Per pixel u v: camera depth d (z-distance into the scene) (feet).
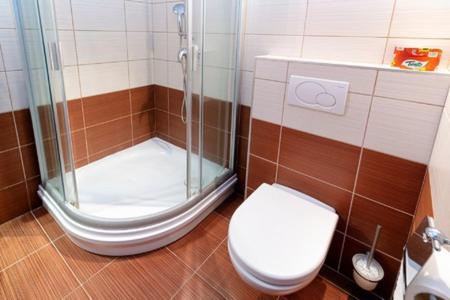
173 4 6.35
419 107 3.47
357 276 4.31
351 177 4.29
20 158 5.49
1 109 4.99
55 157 5.07
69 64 5.81
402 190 3.87
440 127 3.24
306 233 3.75
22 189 5.68
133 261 4.90
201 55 4.78
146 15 6.89
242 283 4.64
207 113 5.37
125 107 7.16
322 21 4.43
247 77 5.71
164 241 5.18
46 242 5.18
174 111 7.40
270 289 3.26
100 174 6.70
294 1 4.63
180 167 7.18
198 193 5.63
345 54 4.33
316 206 4.30
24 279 4.48
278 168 5.11
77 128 6.32
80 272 4.65
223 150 6.19
